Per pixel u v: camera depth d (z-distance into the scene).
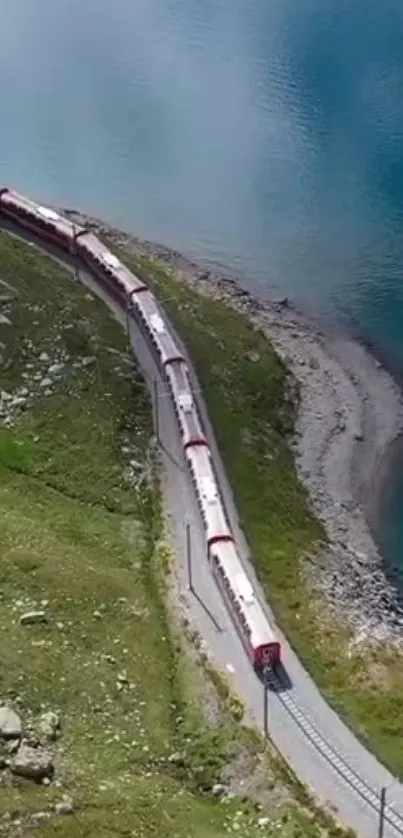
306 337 142.62
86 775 74.06
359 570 110.56
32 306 131.38
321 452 125.56
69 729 78.56
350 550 113.31
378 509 119.38
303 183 173.50
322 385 134.88
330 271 154.62
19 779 71.50
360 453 126.00
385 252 157.38
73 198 176.25
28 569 93.94
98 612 91.75
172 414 121.25
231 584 95.38
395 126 185.12
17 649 84.62
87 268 144.00
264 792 77.62
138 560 101.75
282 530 110.94
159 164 183.62
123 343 130.38
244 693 88.19
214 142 188.38
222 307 145.75
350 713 87.31
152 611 94.62
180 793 75.62
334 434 128.00
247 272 155.50
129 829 69.31
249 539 107.88
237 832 72.56
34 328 127.94
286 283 153.00
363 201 167.88
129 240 161.75
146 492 111.50
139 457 115.50
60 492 109.12
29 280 137.12
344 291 150.75
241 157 182.62
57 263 144.75
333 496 120.25
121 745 78.94
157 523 107.81
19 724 76.12
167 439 118.19
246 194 172.62
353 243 159.62
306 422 129.50
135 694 84.25
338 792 79.56
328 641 96.56
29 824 67.12
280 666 91.50
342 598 104.88
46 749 75.44
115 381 123.19
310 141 184.00
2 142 195.12
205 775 78.31
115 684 84.31
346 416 130.62
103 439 115.81
